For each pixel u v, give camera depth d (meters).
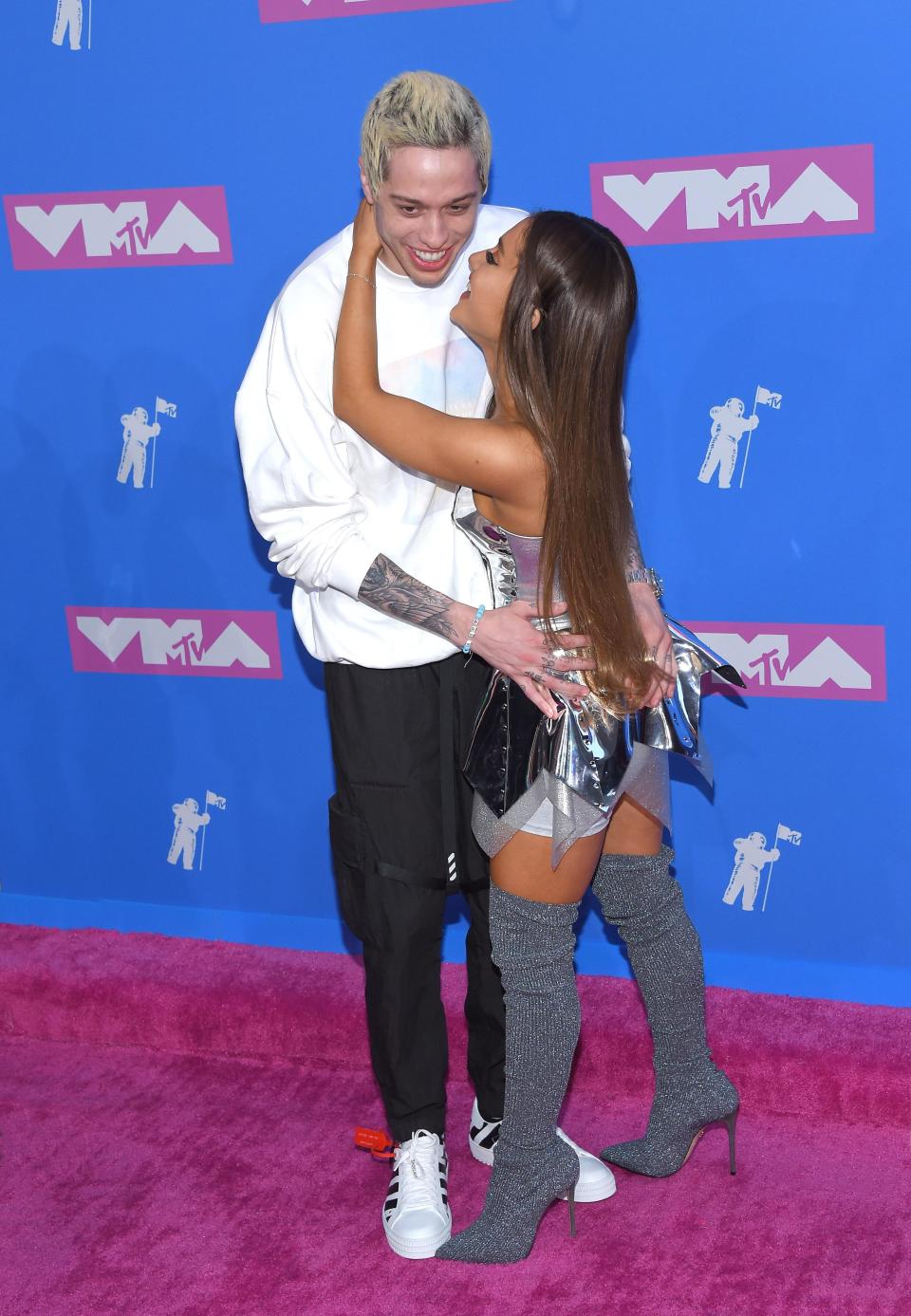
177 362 2.52
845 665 2.39
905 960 2.54
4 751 2.92
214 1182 2.35
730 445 2.32
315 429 1.90
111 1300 2.10
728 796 2.54
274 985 2.72
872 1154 2.31
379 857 2.09
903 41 2.02
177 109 2.35
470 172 1.71
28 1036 2.84
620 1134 2.40
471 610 1.88
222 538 2.63
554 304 1.70
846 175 2.11
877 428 2.24
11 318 2.57
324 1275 2.12
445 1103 2.28
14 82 2.40
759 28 2.07
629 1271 2.08
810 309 2.20
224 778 2.82
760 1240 2.12
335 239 1.95
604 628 1.83
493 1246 2.10
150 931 2.98
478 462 1.78
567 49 2.15
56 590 2.76
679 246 2.22
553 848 1.87
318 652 2.04
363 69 2.25
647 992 2.16
